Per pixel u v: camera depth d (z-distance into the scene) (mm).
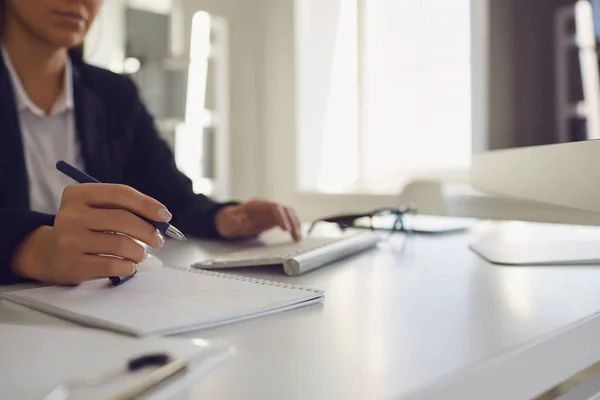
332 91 2557
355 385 253
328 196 2457
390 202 2217
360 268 607
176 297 423
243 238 907
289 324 365
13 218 538
